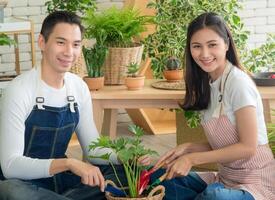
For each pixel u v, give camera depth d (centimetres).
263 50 317
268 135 233
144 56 330
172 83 260
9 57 389
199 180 208
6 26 329
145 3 379
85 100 209
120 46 264
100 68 254
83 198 198
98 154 205
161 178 190
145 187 189
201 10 312
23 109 186
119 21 262
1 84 338
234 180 197
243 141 188
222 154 188
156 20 316
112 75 263
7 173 181
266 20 425
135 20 265
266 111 246
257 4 421
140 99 244
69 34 190
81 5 287
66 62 191
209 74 205
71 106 200
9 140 182
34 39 375
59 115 194
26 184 177
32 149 194
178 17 317
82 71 272
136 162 190
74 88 205
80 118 210
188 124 295
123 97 241
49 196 173
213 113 199
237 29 329
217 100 200
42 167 177
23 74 194
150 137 395
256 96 193
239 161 194
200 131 308
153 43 325
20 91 186
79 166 175
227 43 200
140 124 410
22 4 386
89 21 265
